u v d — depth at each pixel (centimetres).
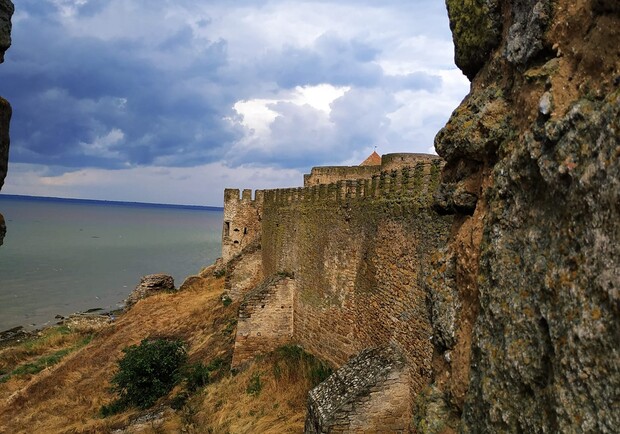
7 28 591
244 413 1694
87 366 2672
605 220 294
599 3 340
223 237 4291
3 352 3238
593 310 293
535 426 327
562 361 308
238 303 2922
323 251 1903
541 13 391
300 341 2083
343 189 1766
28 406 2267
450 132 516
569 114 334
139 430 1741
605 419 275
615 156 293
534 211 370
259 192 4166
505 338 369
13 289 5578
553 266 333
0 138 589
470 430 398
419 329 1202
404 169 1360
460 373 446
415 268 1240
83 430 1827
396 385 1231
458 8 543
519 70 423
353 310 1647
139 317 3391
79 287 5897
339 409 1200
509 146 418
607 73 327
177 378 2122
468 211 501
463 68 557
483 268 417
